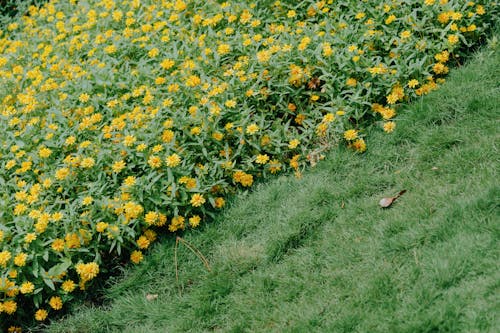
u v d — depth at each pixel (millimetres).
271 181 4613
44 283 4129
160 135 4656
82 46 6176
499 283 3205
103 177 4566
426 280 3422
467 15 5008
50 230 4258
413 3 5215
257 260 4035
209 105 4730
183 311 3898
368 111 4766
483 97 4480
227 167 4543
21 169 4695
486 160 4070
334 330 3355
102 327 3990
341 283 3652
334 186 4371
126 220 4266
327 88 4922
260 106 4949
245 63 5094
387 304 3381
